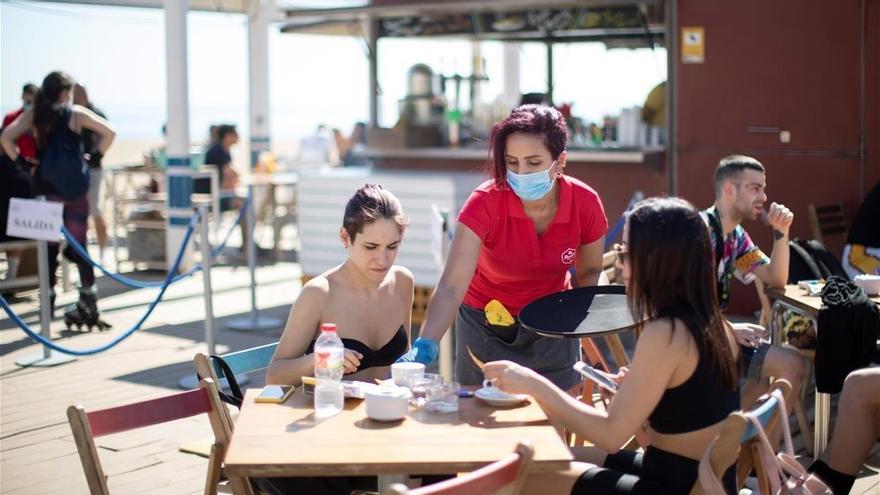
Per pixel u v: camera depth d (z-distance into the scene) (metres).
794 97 8.07
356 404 3.18
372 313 3.69
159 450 5.31
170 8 10.45
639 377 2.94
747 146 8.25
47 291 7.45
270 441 2.80
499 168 3.82
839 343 4.48
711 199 8.38
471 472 2.60
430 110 9.44
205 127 64.88
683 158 8.45
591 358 5.06
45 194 8.05
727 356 2.98
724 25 8.23
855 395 4.04
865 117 7.87
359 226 3.52
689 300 2.96
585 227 4.01
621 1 8.20
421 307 8.22
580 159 8.66
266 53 14.11
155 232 11.26
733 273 5.14
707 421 2.96
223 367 3.57
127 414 3.10
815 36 7.96
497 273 3.97
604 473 3.03
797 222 8.17
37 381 6.75
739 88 8.23
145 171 12.41
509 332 3.98
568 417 3.01
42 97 8.10
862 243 6.47
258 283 10.70
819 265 5.82
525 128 3.71
